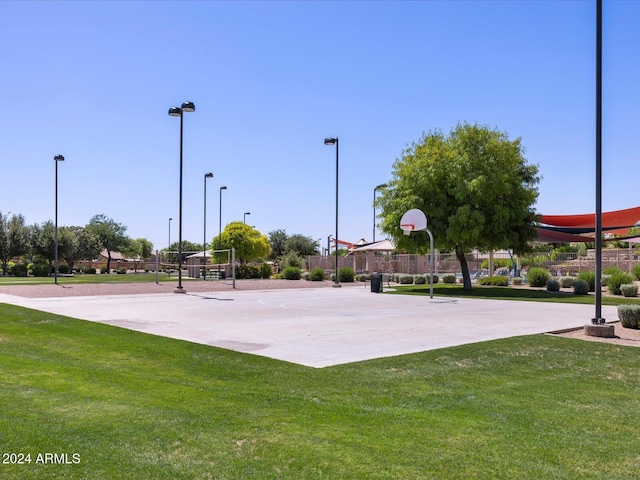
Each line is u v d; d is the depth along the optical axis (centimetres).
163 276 5550
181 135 2748
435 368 870
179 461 468
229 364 891
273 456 481
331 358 941
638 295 2645
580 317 1636
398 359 931
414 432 553
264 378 791
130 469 450
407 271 4784
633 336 1252
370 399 680
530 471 459
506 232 2922
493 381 795
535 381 803
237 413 610
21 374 812
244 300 2295
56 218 3609
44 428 548
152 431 543
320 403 658
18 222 6362
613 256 4875
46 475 436
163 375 812
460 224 2823
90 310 1817
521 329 1345
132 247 10262
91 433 535
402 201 2945
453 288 3222
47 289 3039
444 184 2936
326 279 4369
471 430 563
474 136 2984
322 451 495
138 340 1152
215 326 1388
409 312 1767
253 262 6003
